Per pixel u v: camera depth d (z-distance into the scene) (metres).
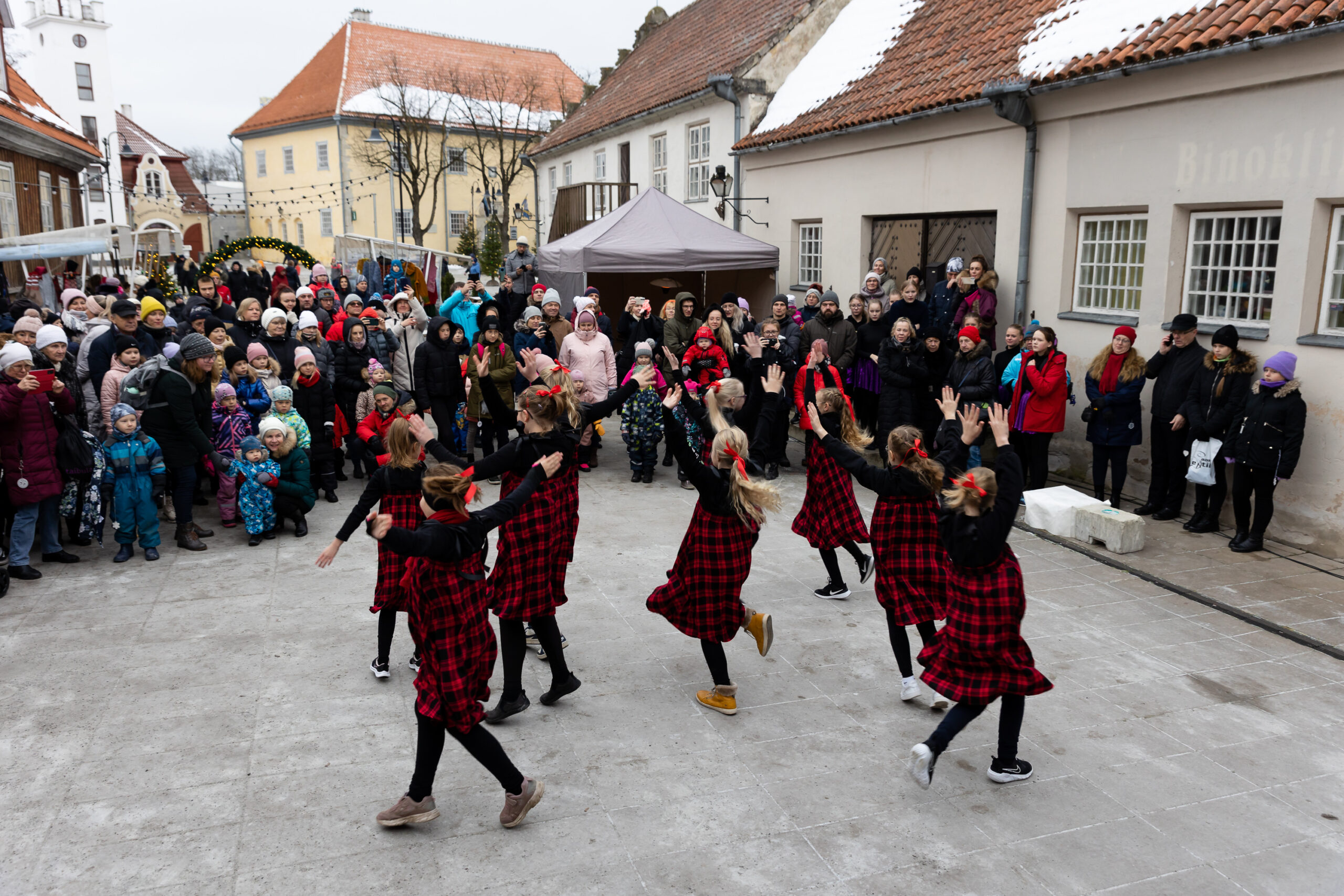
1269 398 6.66
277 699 4.61
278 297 11.64
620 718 4.48
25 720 4.36
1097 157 8.49
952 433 7.52
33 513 6.27
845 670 5.05
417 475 4.64
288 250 18.36
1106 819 3.68
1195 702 4.69
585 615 5.78
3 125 15.53
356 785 3.86
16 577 6.27
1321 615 5.78
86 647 5.20
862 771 4.02
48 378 6.20
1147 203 8.04
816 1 14.60
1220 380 7.07
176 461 6.81
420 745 3.49
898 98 10.83
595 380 9.49
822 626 5.66
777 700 4.68
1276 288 7.07
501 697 4.58
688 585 4.42
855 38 13.63
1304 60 6.64
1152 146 7.95
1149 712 4.58
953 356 8.85
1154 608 5.94
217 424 7.46
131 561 6.71
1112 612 5.88
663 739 4.29
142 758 4.04
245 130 44.75
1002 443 3.87
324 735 4.27
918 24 12.37
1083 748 4.23
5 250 14.05
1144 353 8.19
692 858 3.40
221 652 5.16
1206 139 7.46
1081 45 8.50
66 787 3.81
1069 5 9.51
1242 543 6.99
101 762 4.00
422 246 41.22
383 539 3.15
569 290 13.13
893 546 4.52
